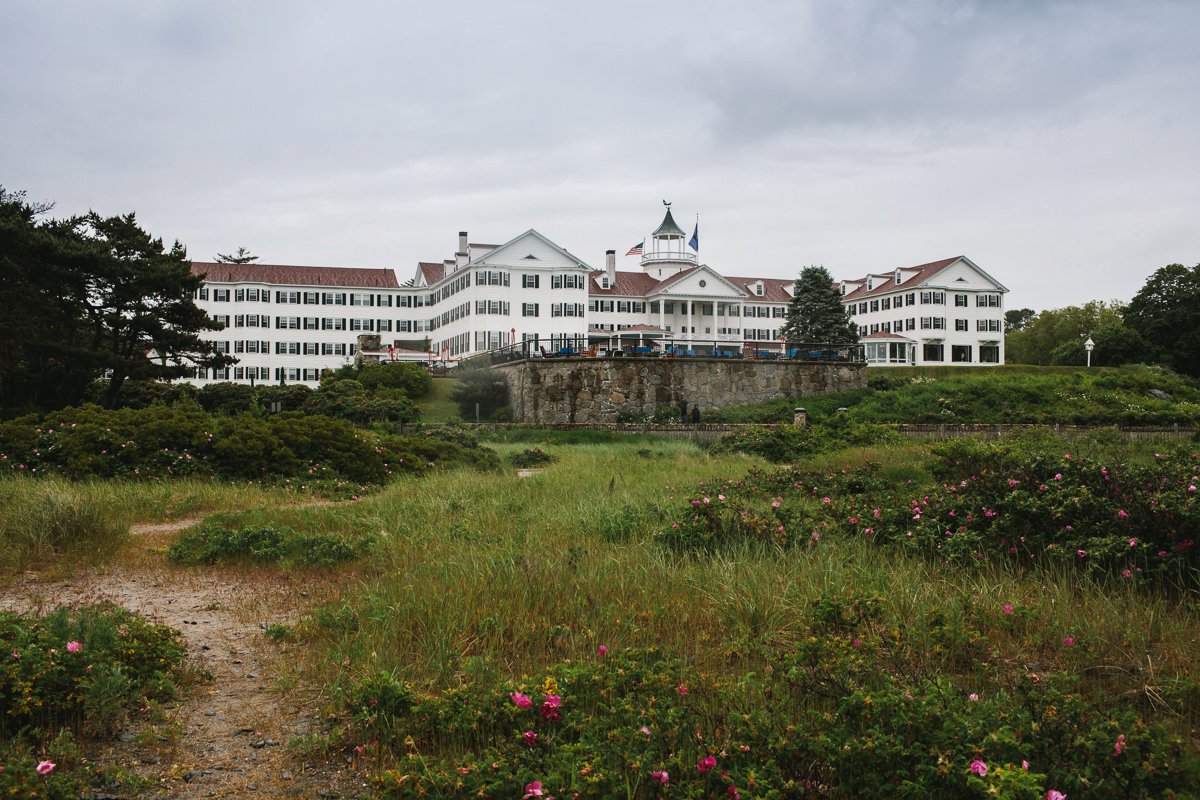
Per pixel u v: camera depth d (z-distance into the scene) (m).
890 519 10.91
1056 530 9.45
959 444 16.25
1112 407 47.84
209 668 7.01
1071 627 6.92
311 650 7.29
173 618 8.56
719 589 8.32
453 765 5.03
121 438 19.06
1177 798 4.36
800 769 4.93
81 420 20.23
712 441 36.28
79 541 11.77
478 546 11.26
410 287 87.81
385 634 7.22
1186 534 8.52
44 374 40.12
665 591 8.47
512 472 24.00
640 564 9.48
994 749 4.68
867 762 4.79
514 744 5.16
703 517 11.07
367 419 41.66
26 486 15.51
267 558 11.16
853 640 6.54
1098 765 4.61
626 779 4.68
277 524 13.42
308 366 84.00
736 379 48.78
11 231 35.62
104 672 5.90
